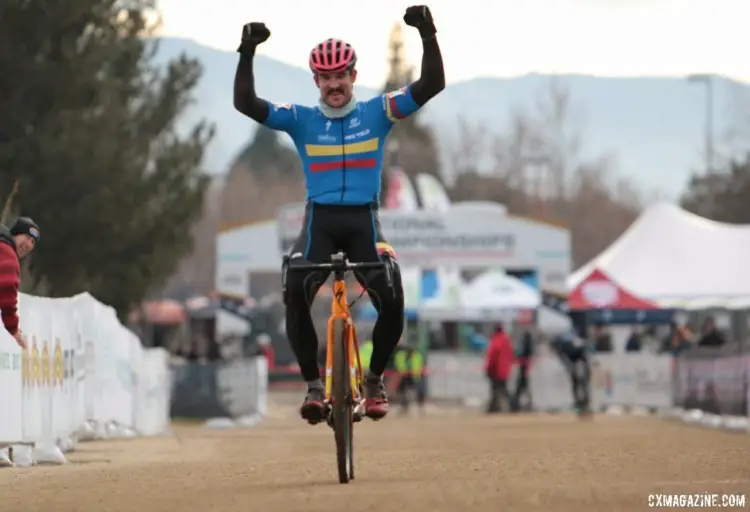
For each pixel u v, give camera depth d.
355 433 51.94
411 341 109.94
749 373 53.81
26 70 65.38
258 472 24.56
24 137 65.56
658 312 102.25
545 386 90.44
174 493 19.91
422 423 67.19
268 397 113.69
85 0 66.31
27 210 65.81
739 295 102.81
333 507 17.30
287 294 21.14
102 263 71.25
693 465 24.16
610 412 87.75
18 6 65.25
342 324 21.02
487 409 87.88
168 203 76.81
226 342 114.69
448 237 114.69
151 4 76.25
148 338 122.50
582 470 23.34
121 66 74.56
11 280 28.20
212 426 68.81
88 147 66.44
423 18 21.27
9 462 29.14
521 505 17.33
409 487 20.05
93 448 37.59
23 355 29.47
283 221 115.94
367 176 21.59
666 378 85.62
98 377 41.41
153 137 79.62
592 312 103.12
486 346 110.19
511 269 115.25
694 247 105.94
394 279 21.19
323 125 21.61
